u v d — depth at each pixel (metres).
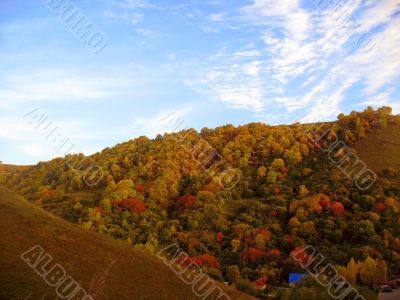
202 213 110.94
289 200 115.38
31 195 144.50
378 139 138.50
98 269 34.94
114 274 35.34
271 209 110.81
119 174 148.88
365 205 100.81
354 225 93.06
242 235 95.81
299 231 95.88
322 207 103.38
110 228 101.31
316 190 114.88
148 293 34.66
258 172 134.12
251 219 106.12
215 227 104.75
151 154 156.88
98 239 41.25
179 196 129.12
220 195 122.44
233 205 119.62
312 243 92.12
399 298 54.66
